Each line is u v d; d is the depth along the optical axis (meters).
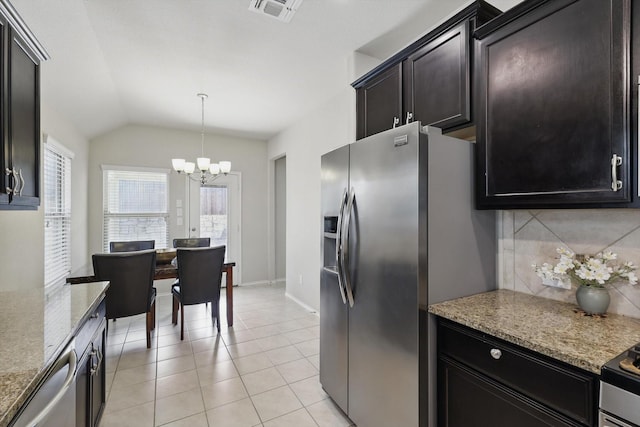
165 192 4.87
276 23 2.23
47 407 0.84
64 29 2.07
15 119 1.39
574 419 0.97
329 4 2.04
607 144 1.12
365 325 1.73
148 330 2.97
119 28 2.25
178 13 2.10
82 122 3.65
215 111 4.09
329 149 3.68
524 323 1.25
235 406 2.06
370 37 2.42
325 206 2.15
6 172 1.31
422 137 1.44
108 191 4.48
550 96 1.28
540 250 1.64
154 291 3.32
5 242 2.04
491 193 1.53
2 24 1.27
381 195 1.63
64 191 3.30
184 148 5.00
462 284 1.61
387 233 1.58
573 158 1.21
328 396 2.18
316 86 3.32
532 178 1.35
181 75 3.04
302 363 2.66
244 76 3.06
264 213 5.68
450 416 1.39
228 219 5.37
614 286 1.39
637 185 1.05
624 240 1.36
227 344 3.04
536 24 1.33
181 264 3.11
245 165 5.50
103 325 1.84
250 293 4.97
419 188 1.43
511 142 1.44
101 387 1.82
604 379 0.88
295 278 4.59
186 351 2.88
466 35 1.64
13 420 0.74
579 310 1.42
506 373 1.17
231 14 2.12
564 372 1.00
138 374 2.46
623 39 1.08
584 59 1.18
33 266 2.48
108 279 2.78
